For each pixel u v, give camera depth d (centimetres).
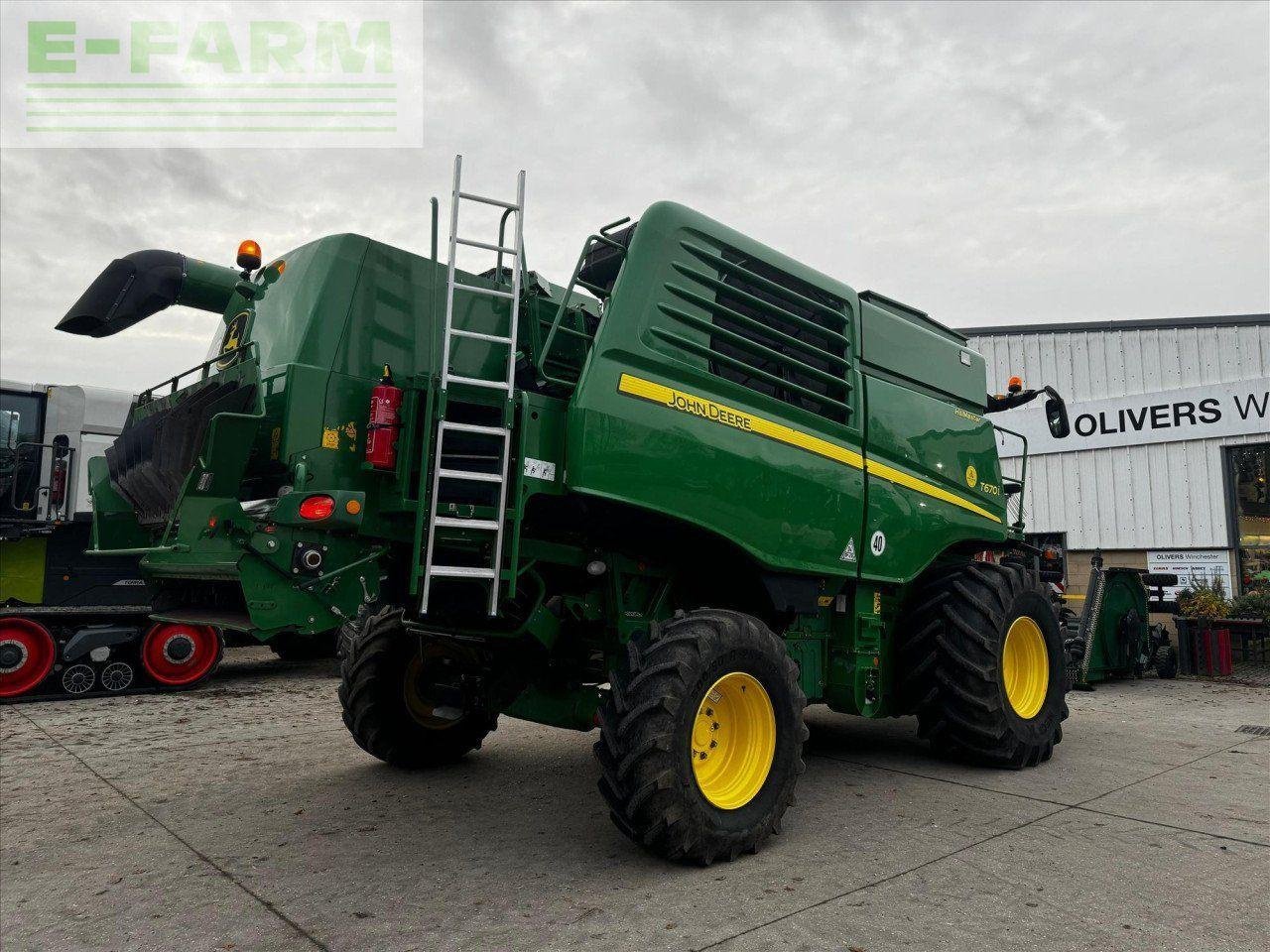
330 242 374
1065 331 1334
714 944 267
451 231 351
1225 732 645
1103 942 268
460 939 271
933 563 561
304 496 335
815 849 360
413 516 364
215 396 382
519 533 351
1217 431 1190
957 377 578
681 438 380
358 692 478
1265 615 1085
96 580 842
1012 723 499
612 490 353
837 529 451
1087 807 423
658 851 331
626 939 270
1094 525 1288
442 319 399
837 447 461
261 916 291
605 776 334
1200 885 316
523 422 349
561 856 350
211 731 640
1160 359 1249
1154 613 1191
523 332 427
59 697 802
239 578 331
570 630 437
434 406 349
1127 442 1268
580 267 388
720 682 357
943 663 505
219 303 527
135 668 848
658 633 355
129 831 386
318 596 345
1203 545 1195
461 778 479
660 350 386
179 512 329
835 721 686
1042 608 552
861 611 481
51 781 480
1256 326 1170
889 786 467
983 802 433
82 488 862
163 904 302
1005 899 302
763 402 424
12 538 798
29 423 838
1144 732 646
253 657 1149
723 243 427
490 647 448
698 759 356
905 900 301
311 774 493
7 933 280
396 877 327
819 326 468
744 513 401
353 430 362
